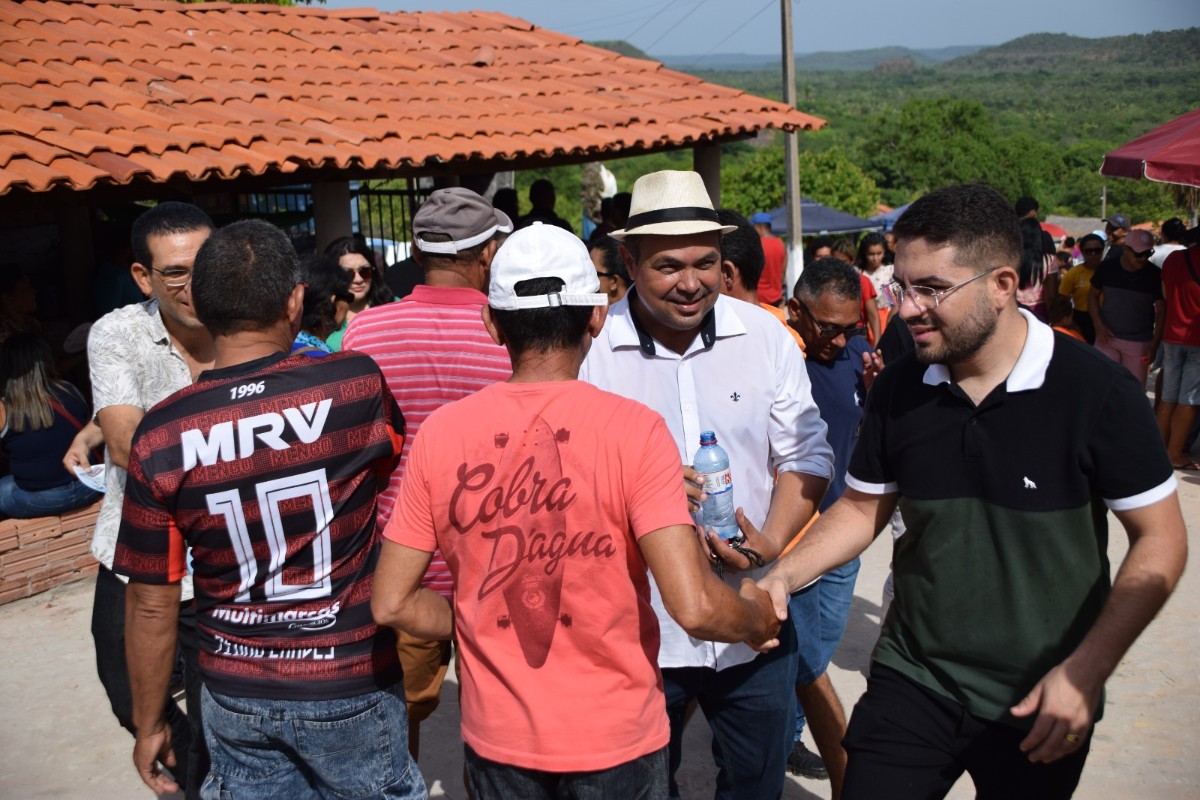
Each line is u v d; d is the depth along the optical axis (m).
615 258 4.41
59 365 7.64
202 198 10.60
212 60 9.32
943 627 2.41
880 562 6.25
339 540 2.46
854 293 3.72
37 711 4.68
